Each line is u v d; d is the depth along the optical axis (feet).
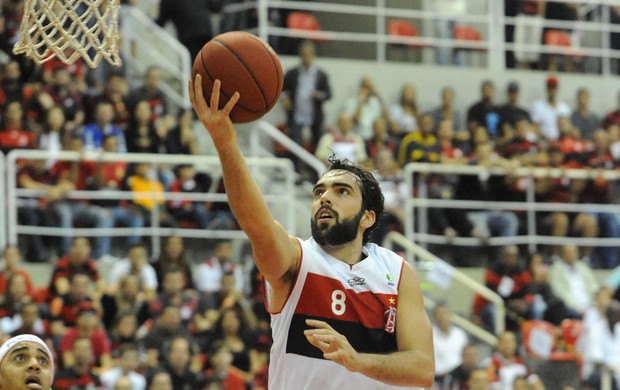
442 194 119.65
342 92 137.49
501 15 146.51
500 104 137.69
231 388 91.71
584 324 109.40
